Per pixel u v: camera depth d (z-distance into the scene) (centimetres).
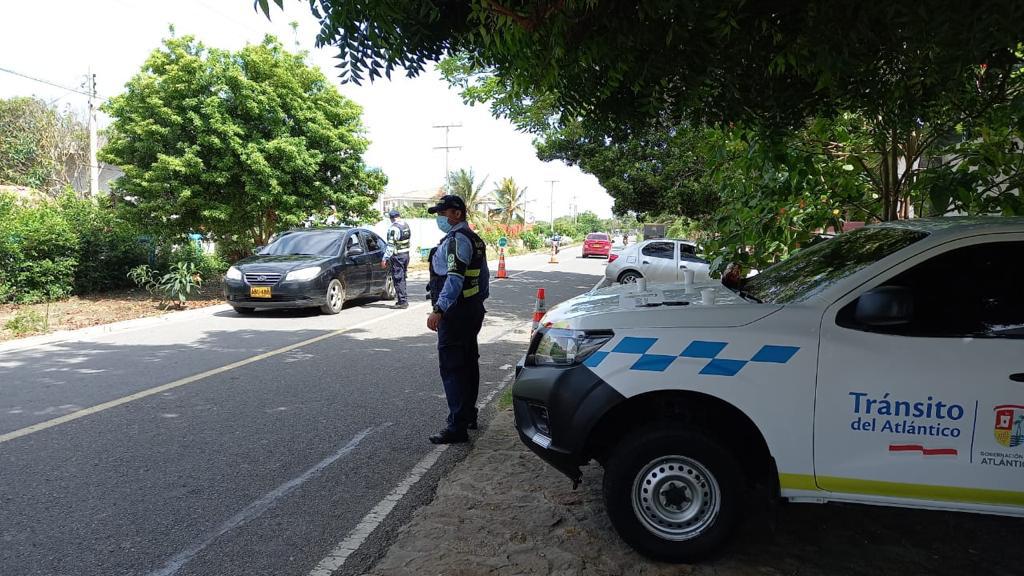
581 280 2105
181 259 1472
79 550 330
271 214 1516
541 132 1278
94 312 1187
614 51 346
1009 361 281
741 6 326
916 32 295
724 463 307
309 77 1505
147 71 1367
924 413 285
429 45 370
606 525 362
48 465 441
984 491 282
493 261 3491
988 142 525
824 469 295
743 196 636
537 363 354
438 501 392
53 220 1334
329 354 822
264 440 498
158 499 391
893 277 305
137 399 604
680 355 308
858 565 325
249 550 333
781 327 303
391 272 1330
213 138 1307
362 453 474
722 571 314
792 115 416
